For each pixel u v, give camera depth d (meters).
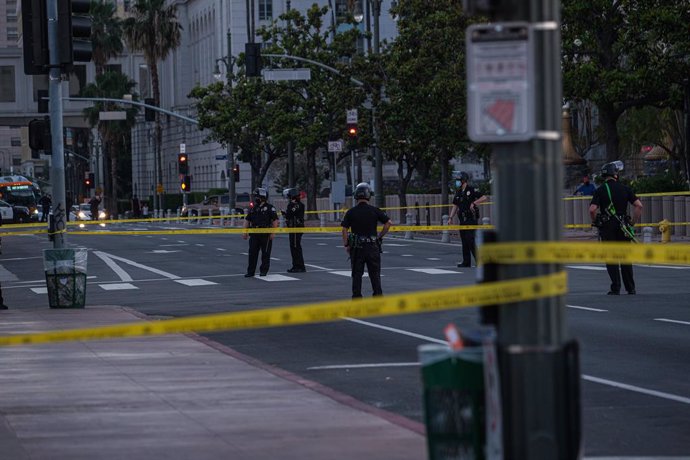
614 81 82.81
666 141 128.12
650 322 34.38
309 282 53.81
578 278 52.28
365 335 33.22
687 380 24.23
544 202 10.70
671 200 80.56
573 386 10.88
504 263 10.85
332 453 16.86
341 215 135.25
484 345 11.06
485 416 11.31
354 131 108.75
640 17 81.75
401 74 106.50
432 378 11.53
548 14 10.74
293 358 28.98
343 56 141.00
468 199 60.09
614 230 41.84
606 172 42.00
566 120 105.75
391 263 65.19
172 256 78.56
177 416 20.19
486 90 10.63
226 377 24.91
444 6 107.12
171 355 28.72
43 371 26.05
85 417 20.17
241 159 163.75
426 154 109.62
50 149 43.59
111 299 48.34
